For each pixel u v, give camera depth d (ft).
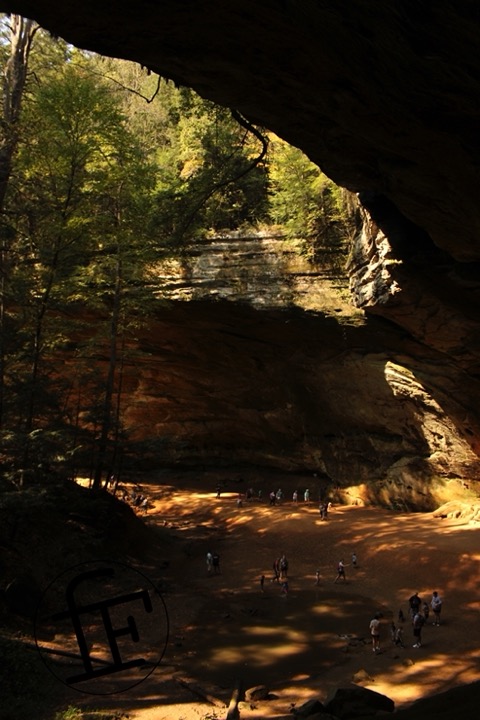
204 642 68.28
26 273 87.66
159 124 145.69
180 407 158.20
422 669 59.16
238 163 64.03
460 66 31.71
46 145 86.99
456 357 100.83
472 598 79.46
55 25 27.43
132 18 26.78
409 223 78.43
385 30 29.68
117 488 104.58
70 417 95.50
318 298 112.47
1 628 59.00
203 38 28.58
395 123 36.22
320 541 110.42
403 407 120.47
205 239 118.42
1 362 77.25
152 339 137.69
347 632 72.18
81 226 89.66
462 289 81.92
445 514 115.44
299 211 113.09
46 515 88.33
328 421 141.69
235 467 165.78
